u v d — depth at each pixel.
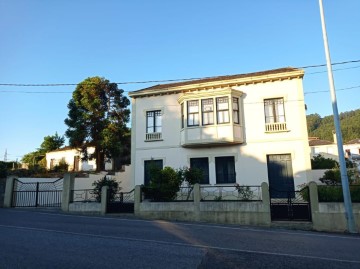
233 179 19.39
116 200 15.65
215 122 19.50
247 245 8.59
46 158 44.47
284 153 18.64
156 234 9.95
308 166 18.05
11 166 30.03
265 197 12.92
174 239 9.17
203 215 13.57
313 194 12.45
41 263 6.32
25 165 44.66
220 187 17.81
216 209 13.44
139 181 21.19
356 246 8.94
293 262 6.90
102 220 13.09
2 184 18.28
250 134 19.38
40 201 18.62
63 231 10.13
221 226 12.23
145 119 21.88
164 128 21.30
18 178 18.97
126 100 30.34
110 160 30.19
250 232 10.96
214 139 19.27
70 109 28.81
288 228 12.34
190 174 16.16
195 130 19.83
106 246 8.02
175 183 14.92
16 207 17.48
